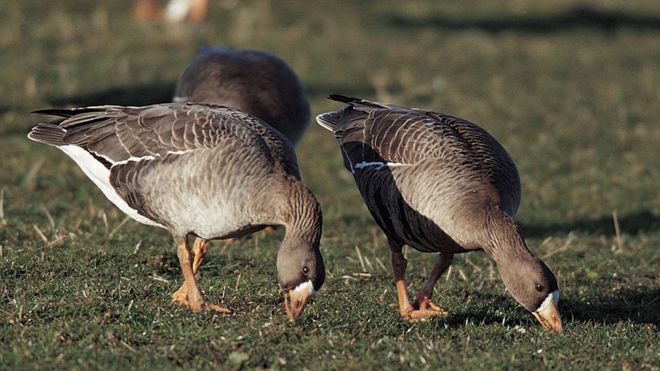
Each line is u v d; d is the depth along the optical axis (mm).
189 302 11461
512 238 10758
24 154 18297
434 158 11398
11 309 10930
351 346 10430
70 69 23984
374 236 15547
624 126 23172
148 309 11211
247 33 28641
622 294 13562
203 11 29391
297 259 10648
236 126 11461
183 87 16406
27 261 12664
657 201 18531
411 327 11258
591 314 12633
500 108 24016
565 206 18172
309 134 21406
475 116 23188
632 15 35250
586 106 24703
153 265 13055
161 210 11359
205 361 9898
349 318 11422
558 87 26297
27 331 10367
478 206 10930
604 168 20312
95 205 15875
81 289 11734
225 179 11039
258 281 12836
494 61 28500
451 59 28266
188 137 11281
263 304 11812
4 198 15922
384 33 30375
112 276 12531
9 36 25969
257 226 11289
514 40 31094
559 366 10195
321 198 17609
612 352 10773
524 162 20359
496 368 10000
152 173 11281
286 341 10453
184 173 11141
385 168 11680
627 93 26172
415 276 13711
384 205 11656
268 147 11430
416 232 11422
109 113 11875
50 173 17438
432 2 34469
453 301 12570
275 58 16594
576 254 15336
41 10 28812
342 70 26094
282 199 10914
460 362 10141
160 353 9969
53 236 13789
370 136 12164
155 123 11516
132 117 11672
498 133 22109
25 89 22125
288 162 11477
